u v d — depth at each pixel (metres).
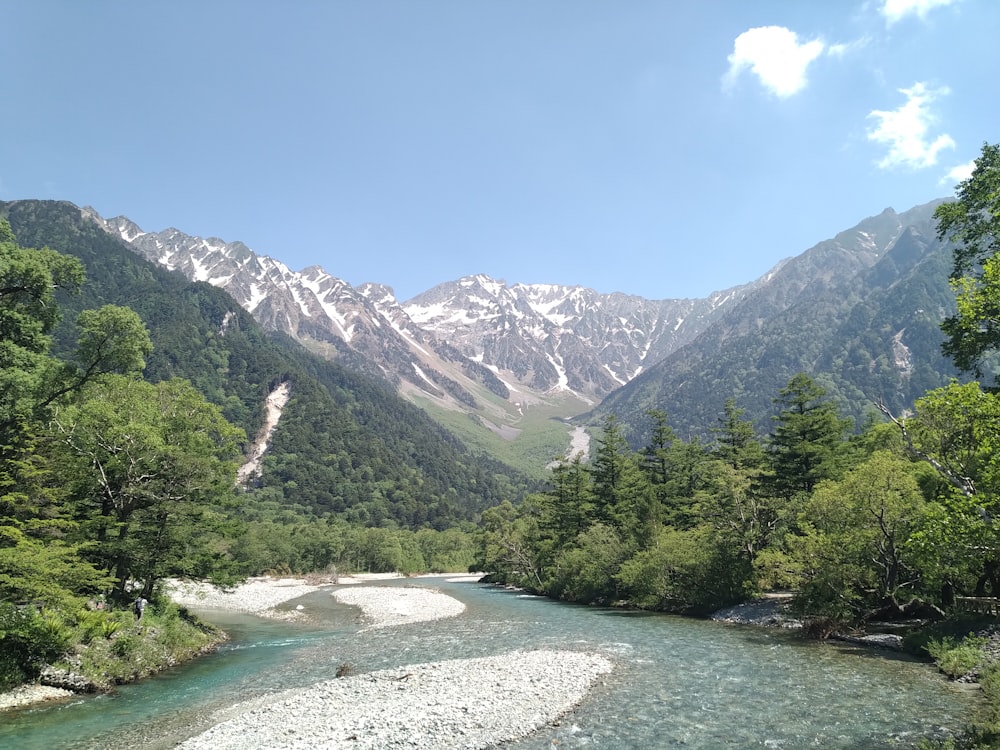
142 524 32.16
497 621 43.53
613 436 70.94
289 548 122.00
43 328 32.47
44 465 30.17
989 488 16.80
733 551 46.53
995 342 24.33
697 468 67.25
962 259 26.88
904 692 20.20
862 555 32.16
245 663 28.42
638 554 52.31
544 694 20.78
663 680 22.91
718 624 39.56
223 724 17.81
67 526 28.27
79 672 22.41
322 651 31.84
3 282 29.81
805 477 48.59
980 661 21.89
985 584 34.38
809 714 18.14
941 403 18.17
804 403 51.97
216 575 34.53
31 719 18.80
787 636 33.28
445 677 23.20
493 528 97.81
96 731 17.78
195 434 32.97
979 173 26.00
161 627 29.34
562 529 71.94
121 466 30.56
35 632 22.09
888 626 31.80
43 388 31.06
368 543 136.38
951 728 16.31
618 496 66.44
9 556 21.00
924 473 31.52
